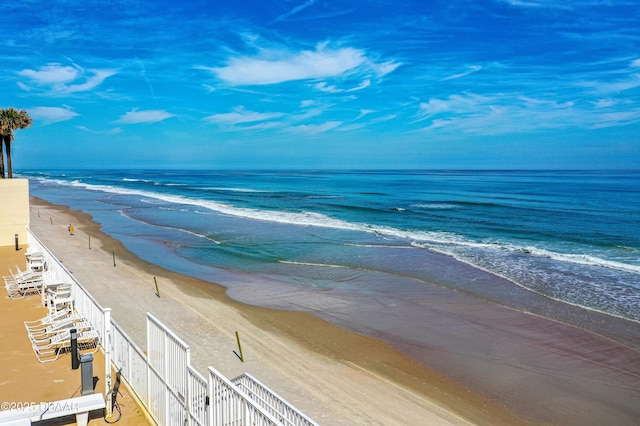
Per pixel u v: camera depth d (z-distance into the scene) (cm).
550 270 2144
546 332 1398
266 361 1145
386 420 887
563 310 1594
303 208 5047
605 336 1363
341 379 1066
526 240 2981
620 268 2172
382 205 5425
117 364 909
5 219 2312
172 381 685
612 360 1206
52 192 7788
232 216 4247
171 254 2559
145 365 767
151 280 1947
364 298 1742
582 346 1295
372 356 1217
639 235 3166
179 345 658
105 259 2377
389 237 3070
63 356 974
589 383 1086
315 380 1052
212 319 1454
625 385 1077
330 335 1362
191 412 626
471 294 1788
